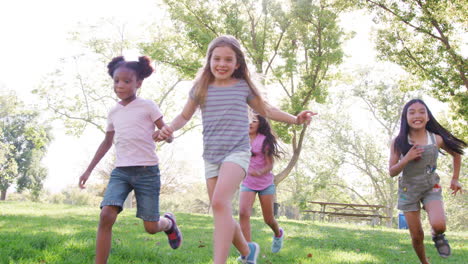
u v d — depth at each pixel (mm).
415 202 4238
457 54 17078
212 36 20609
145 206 3598
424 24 17922
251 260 3553
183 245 5395
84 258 3990
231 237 2908
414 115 4195
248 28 20844
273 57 22562
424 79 18375
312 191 32062
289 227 9617
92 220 8242
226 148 3178
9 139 47531
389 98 33906
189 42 21766
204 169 3318
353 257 5172
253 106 3455
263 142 4660
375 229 12375
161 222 3975
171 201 43312
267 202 4773
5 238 4617
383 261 4973
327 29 20203
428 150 4172
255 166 4660
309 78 20906
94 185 35500
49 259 3828
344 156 34312
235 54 3285
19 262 3570
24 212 9539
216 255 2828
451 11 17141
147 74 3877
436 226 4059
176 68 22516
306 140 34656
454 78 17281
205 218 11477
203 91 3342
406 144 4242
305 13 19797
